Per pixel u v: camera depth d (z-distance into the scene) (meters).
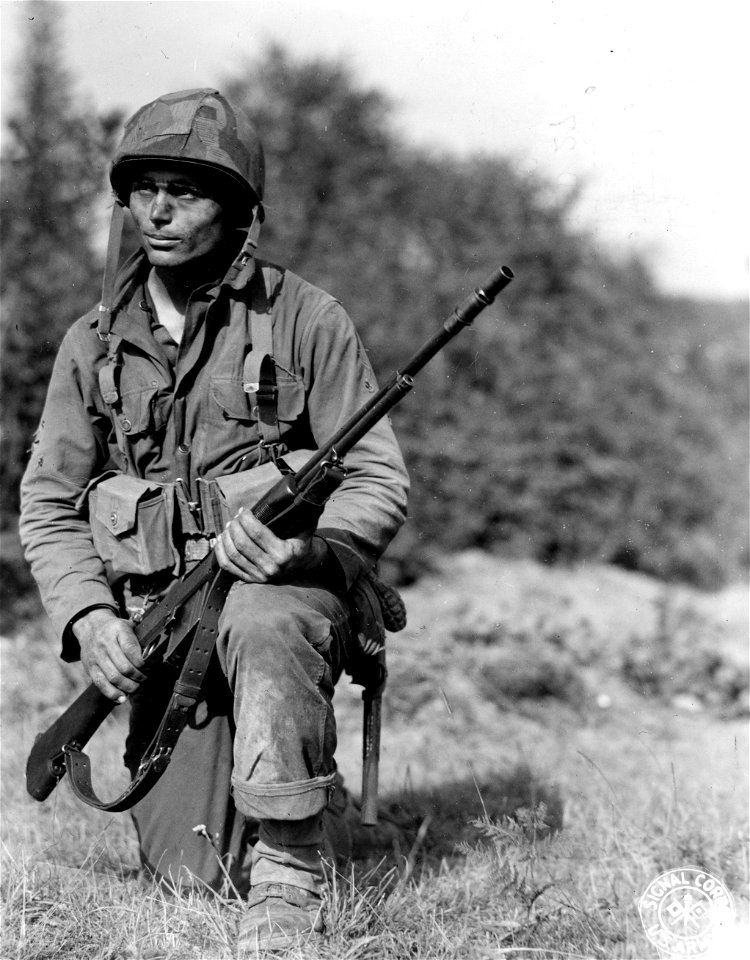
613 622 6.77
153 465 2.83
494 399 8.38
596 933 2.71
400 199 8.56
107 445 2.94
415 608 7.06
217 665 2.75
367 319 8.12
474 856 3.00
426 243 8.55
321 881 2.64
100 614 2.77
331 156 8.42
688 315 9.60
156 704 2.87
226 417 2.78
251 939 2.49
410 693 5.27
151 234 2.77
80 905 2.73
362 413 2.47
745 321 9.66
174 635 2.67
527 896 2.76
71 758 2.81
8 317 6.57
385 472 2.81
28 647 5.67
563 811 3.56
